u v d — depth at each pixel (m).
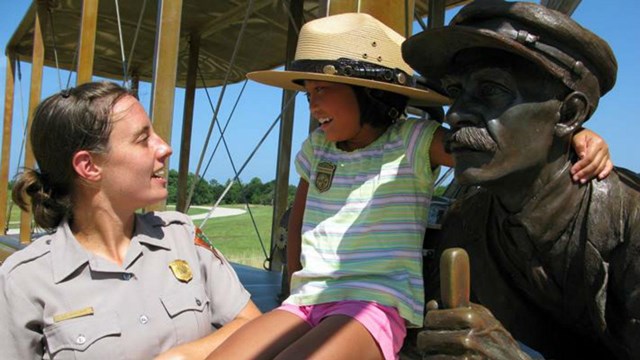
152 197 1.77
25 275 1.60
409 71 1.98
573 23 1.29
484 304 1.67
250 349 1.67
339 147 2.04
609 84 1.44
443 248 1.78
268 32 7.03
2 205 8.57
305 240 1.96
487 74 1.34
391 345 1.71
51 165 1.69
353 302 1.74
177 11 3.37
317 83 1.92
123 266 1.72
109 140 1.66
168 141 3.36
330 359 1.56
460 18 1.40
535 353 1.69
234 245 10.88
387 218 1.82
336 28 1.90
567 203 1.42
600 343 1.63
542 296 1.55
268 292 4.45
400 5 2.50
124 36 7.77
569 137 1.40
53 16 7.30
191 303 1.78
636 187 1.42
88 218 1.73
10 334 1.56
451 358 1.21
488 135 1.33
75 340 1.56
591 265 1.41
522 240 1.50
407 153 1.83
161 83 3.34
